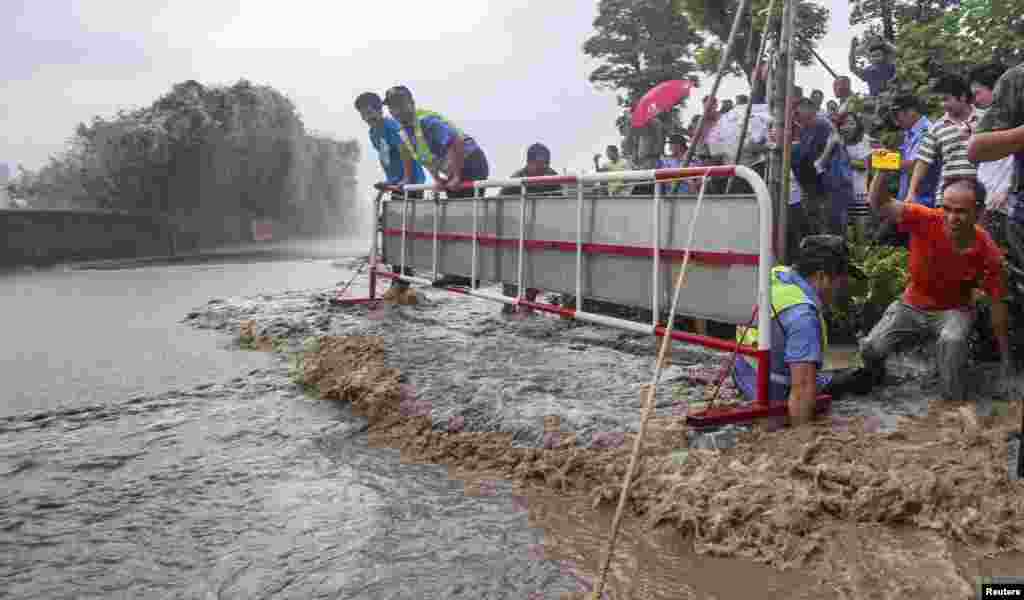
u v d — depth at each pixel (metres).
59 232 17.97
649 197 4.37
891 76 7.21
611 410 3.70
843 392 3.83
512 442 3.52
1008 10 7.01
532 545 2.58
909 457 2.87
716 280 3.90
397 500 3.01
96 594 2.32
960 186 3.40
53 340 6.71
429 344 5.57
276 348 6.10
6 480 3.28
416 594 2.26
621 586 2.27
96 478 3.29
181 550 2.60
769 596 2.18
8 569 2.49
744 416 3.39
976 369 4.00
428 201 7.20
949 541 2.40
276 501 3.01
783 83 5.32
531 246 5.57
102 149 23.02
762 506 2.61
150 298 9.93
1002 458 2.81
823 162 6.00
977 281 3.56
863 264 5.12
